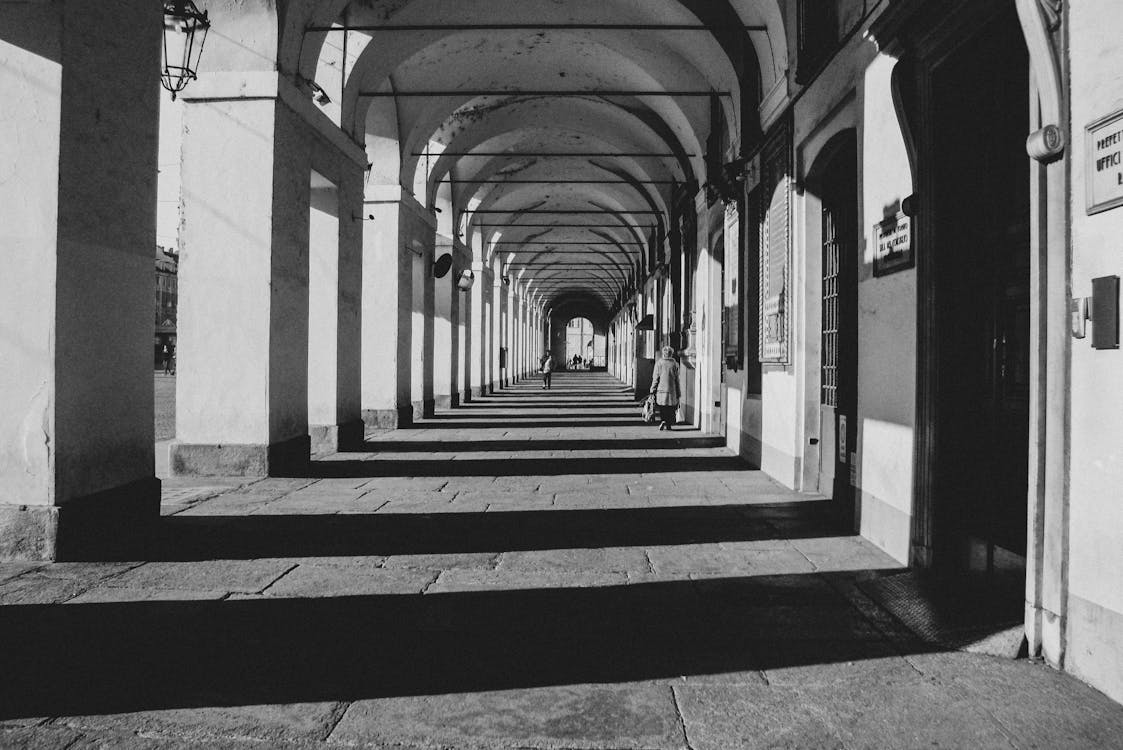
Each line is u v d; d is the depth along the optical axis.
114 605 4.39
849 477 7.46
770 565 5.43
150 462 6.39
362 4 11.35
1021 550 4.29
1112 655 3.25
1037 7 3.54
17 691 3.25
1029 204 4.26
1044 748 2.85
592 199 27.77
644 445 12.99
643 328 24.25
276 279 9.33
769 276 9.73
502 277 35.44
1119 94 3.16
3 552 5.32
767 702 3.24
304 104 9.93
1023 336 4.30
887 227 5.77
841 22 7.05
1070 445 3.52
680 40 11.96
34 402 5.32
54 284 5.30
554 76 15.07
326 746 2.84
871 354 6.14
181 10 7.64
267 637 3.92
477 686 3.36
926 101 5.10
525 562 5.47
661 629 4.12
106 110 5.77
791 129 8.61
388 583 4.91
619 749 2.84
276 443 9.41
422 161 17.77
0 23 5.27
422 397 18.20
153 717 3.03
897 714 3.13
